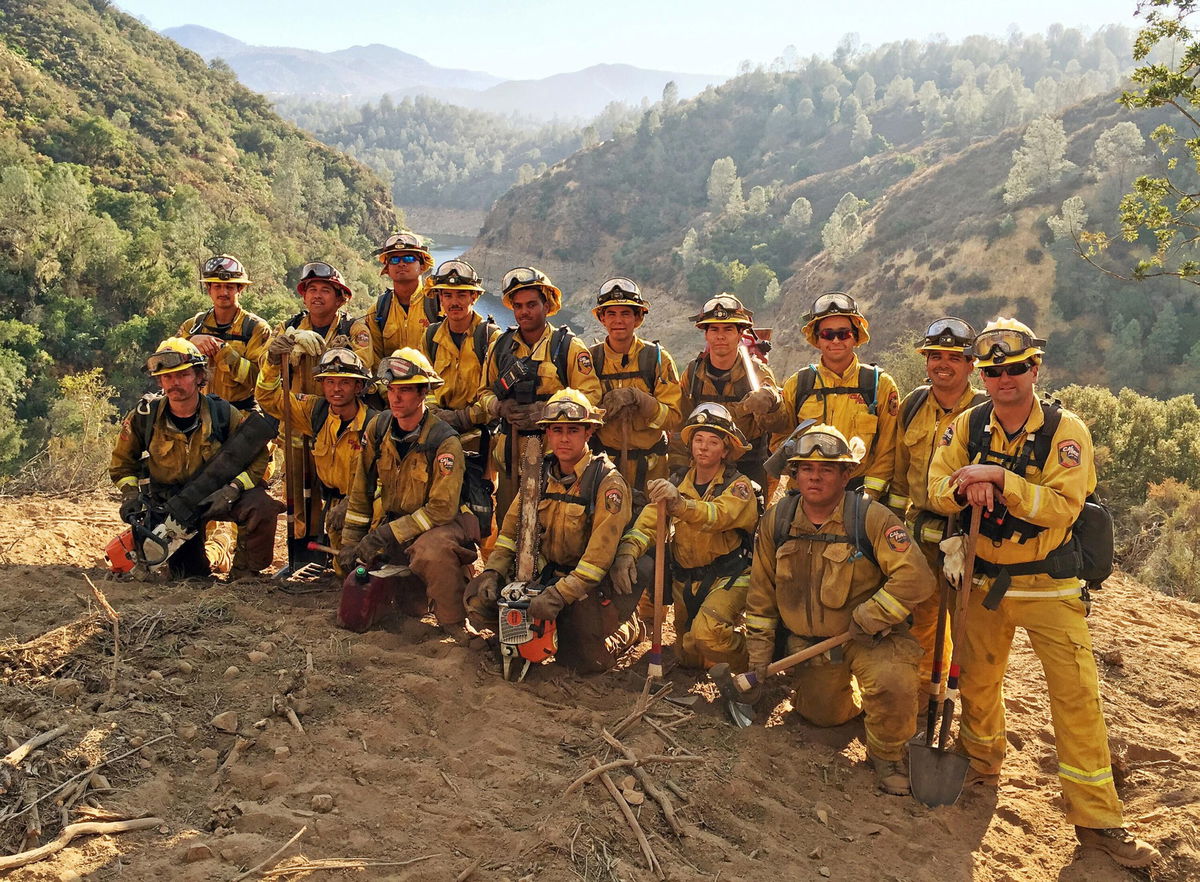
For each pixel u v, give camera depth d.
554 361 5.85
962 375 5.14
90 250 64.69
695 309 143.50
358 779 3.94
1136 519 18.06
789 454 4.78
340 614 5.30
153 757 3.88
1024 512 4.14
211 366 6.58
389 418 5.59
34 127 90.31
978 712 4.79
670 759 4.36
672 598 5.89
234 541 6.95
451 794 3.91
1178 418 25.27
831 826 4.27
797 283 127.19
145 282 65.56
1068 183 105.50
